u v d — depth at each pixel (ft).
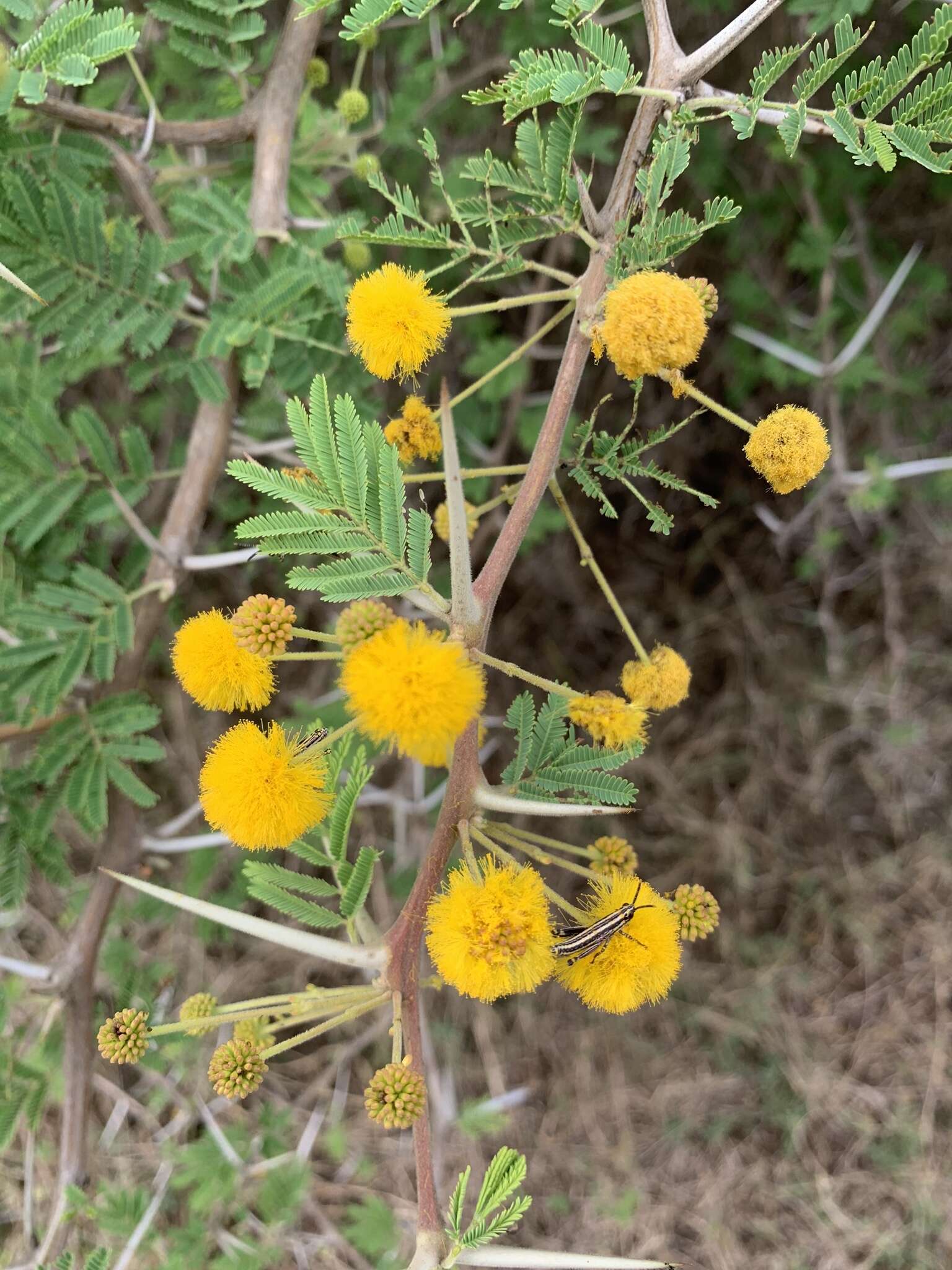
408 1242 0.95
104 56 0.39
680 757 1.18
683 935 0.39
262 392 0.74
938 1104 1.10
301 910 0.39
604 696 0.34
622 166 0.34
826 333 0.87
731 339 0.95
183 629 0.32
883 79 0.31
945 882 1.15
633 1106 1.14
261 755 0.31
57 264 0.51
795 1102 1.11
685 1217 1.09
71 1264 0.52
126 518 0.58
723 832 1.16
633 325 0.30
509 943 0.29
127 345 0.75
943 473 0.98
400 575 0.31
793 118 0.32
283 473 0.31
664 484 0.37
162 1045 0.74
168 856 1.01
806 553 1.12
